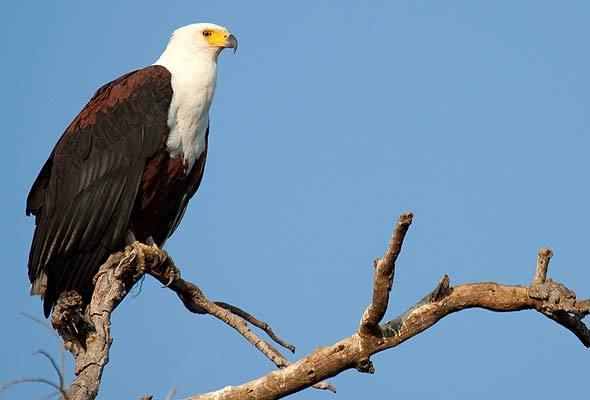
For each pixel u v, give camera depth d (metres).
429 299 8.28
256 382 8.20
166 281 11.21
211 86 12.93
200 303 10.02
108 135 12.38
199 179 13.11
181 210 13.09
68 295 8.26
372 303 7.72
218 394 8.20
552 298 8.20
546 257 8.32
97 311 9.41
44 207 12.39
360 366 8.16
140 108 12.47
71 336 8.47
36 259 11.91
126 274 11.07
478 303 8.32
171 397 6.71
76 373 8.31
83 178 12.21
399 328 8.18
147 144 12.30
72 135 12.62
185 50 13.21
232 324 9.80
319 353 8.11
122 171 12.19
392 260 7.39
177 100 12.59
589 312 8.16
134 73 13.06
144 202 12.44
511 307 8.35
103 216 11.93
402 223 7.12
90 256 11.79
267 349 9.34
